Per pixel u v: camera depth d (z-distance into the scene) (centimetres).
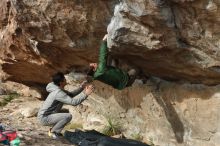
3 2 979
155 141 845
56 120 850
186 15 616
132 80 792
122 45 686
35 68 1100
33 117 1123
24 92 1350
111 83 753
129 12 625
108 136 873
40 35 817
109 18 707
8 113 1178
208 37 628
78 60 912
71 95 851
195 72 713
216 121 723
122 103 912
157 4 601
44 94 1278
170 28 633
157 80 821
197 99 752
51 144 818
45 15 762
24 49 1005
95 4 701
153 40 651
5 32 1028
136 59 759
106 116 965
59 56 932
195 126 759
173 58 699
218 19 596
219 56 643
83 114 1038
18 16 805
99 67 737
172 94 794
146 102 848
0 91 1403
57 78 851
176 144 800
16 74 1204
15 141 764
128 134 907
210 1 580
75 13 729
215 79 705
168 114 806
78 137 848
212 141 734
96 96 980
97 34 759
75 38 786
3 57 1115
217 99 721
